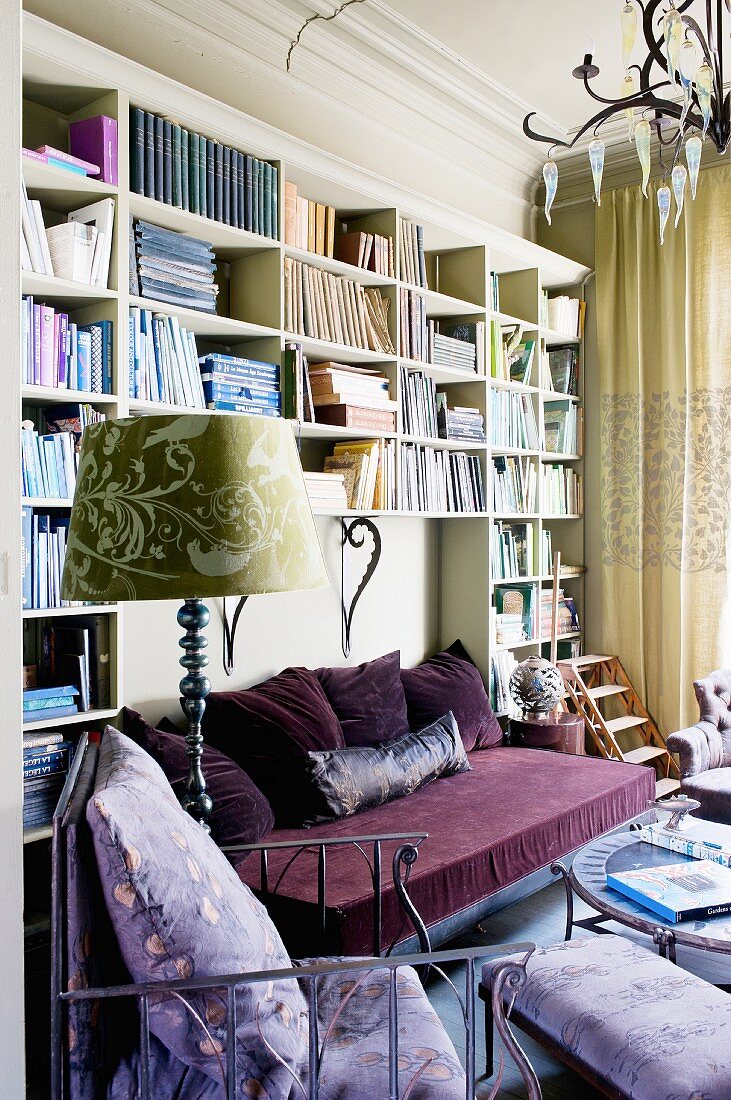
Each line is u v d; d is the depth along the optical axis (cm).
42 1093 214
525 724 427
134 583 158
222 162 300
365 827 297
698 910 222
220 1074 141
